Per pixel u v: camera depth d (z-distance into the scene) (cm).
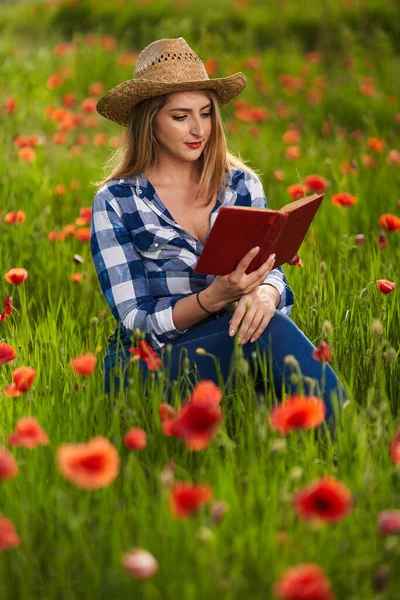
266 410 351
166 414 334
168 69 433
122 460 349
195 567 278
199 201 446
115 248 435
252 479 316
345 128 1237
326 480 288
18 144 882
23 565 285
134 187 442
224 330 411
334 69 1597
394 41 1962
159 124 434
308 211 403
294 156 871
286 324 402
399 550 280
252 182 466
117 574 272
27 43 2231
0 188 824
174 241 434
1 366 450
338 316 497
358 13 2034
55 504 314
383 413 365
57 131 1188
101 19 2303
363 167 906
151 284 440
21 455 352
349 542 291
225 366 410
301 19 2050
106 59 1683
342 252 634
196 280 435
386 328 470
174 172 445
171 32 1941
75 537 291
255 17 2102
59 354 447
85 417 364
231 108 1328
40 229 682
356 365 439
